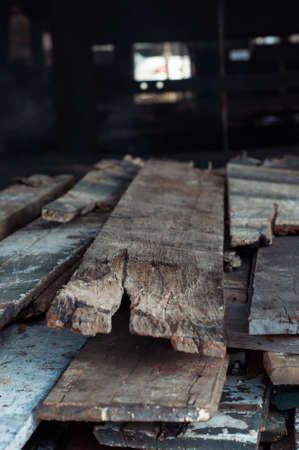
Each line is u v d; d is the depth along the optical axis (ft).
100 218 12.42
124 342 8.22
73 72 36.14
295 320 7.73
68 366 7.80
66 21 35.55
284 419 8.03
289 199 12.53
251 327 7.80
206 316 7.47
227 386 8.05
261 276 9.31
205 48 63.82
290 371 7.57
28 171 28.35
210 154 32.01
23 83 46.85
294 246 10.65
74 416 6.87
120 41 45.52
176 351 7.91
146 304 7.68
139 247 9.20
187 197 12.71
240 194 12.85
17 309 8.21
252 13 43.50
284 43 60.13
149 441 7.11
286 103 46.83
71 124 36.65
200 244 9.66
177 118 45.83
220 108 48.24
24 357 8.36
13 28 40.14
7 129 43.14
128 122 44.14
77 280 8.03
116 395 6.96
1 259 9.96
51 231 11.57
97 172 15.29
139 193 12.46
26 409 7.10
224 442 7.04
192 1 43.32
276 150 30.96
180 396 6.87
